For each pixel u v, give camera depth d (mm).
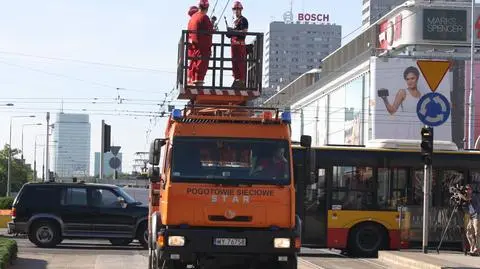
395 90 57750
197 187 12297
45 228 23047
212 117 12695
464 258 18547
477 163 22891
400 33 61875
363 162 22625
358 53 68250
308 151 13812
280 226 12320
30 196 23219
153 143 13602
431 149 20016
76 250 22156
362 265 18938
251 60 14719
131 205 23344
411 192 22594
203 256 12141
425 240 20188
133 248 23828
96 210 23188
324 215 22438
